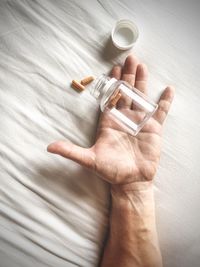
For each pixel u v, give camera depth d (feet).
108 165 0.86
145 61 0.96
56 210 0.91
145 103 0.95
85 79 0.93
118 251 0.91
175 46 0.96
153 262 0.91
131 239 0.92
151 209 0.93
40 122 0.93
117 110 0.97
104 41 0.95
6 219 0.89
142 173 0.91
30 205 0.90
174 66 0.96
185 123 0.96
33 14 0.93
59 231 0.90
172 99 0.94
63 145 0.79
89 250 0.92
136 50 0.96
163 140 0.96
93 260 0.92
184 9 0.95
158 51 0.96
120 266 0.90
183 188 0.95
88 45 0.95
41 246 0.90
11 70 0.93
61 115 0.94
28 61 0.93
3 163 0.90
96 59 0.95
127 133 0.94
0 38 0.92
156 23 0.96
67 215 0.91
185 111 0.96
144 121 0.95
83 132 0.94
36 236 0.89
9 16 0.92
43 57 0.94
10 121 0.91
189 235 0.95
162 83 0.96
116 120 0.95
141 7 0.95
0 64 0.92
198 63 0.96
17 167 0.91
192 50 0.96
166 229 0.95
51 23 0.94
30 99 0.93
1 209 0.89
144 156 0.93
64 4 0.94
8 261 0.89
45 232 0.90
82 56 0.95
